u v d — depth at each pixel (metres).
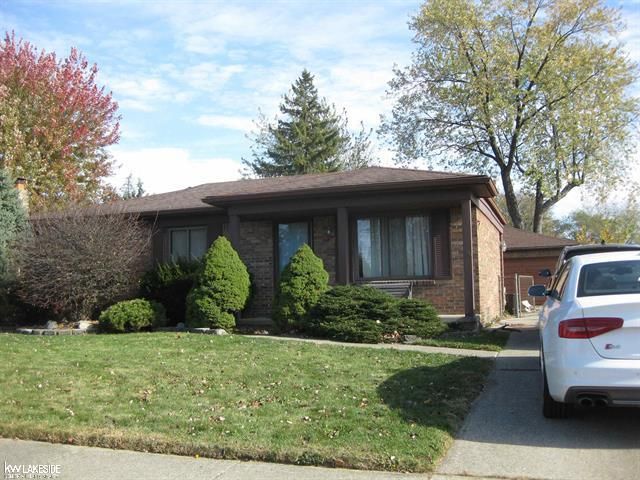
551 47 28.52
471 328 12.75
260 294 15.75
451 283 13.96
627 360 5.14
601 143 29.11
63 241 13.62
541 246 26.30
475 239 14.15
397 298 12.72
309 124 49.09
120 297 14.43
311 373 7.88
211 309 12.77
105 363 8.41
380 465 4.75
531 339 11.89
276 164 48.38
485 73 29.56
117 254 14.12
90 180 27.91
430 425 5.63
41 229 14.40
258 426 5.61
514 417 6.15
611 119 28.72
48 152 25.91
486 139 31.47
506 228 29.19
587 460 4.86
